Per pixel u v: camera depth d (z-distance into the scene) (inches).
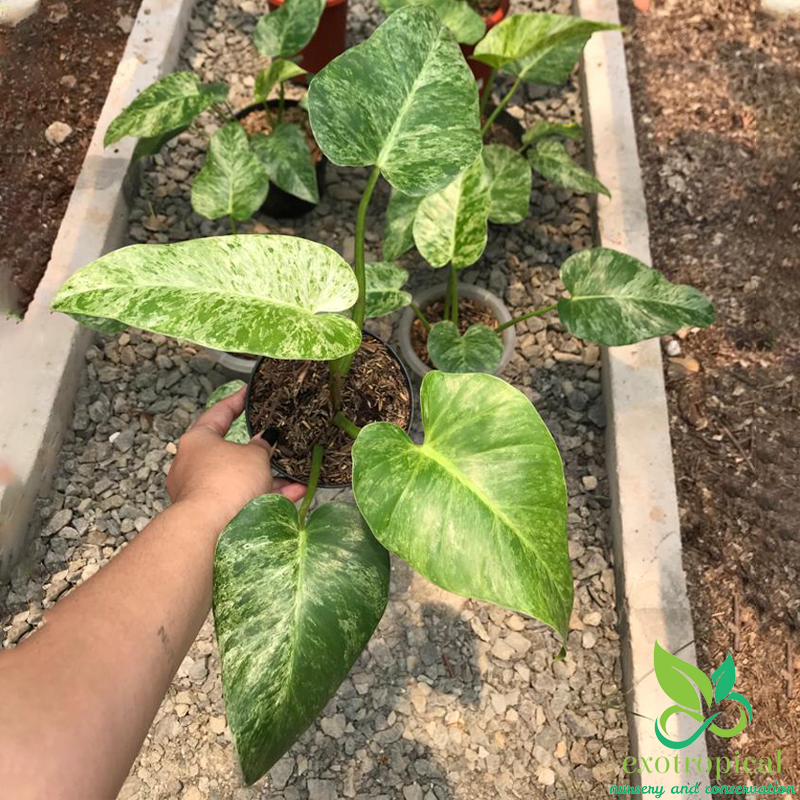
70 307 29.2
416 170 39.0
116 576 28.1
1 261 65.3
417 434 63.9
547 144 71.3
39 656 22.8
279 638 33.7
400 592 59.1
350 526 38.0
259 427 49.1
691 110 82.4
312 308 34.5
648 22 88.9
